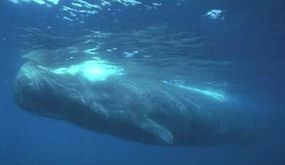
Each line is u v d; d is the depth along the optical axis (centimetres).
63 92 1079
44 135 13875
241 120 1845
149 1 1157
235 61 1864
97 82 1202
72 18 1383
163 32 1441
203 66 1972
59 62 1759
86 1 1222
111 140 10800
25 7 1369
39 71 1074
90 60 1841
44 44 1678
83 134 10044
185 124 1406
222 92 2681
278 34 1420
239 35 1442
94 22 1389
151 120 1248
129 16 1300
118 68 1981
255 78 2259
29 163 5497
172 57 1805
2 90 4475
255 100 3030
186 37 1493
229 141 1806
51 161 6581
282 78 2250
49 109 1074
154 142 1245
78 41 1598
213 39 1505
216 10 1194
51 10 1343
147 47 1655
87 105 1134
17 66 2859
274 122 3984
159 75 2155
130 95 1256
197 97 1584
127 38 1544
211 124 1568
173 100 1388
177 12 1224
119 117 1198
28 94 1002
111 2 1203
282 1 1112
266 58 1797
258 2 1120
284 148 7562
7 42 2022
